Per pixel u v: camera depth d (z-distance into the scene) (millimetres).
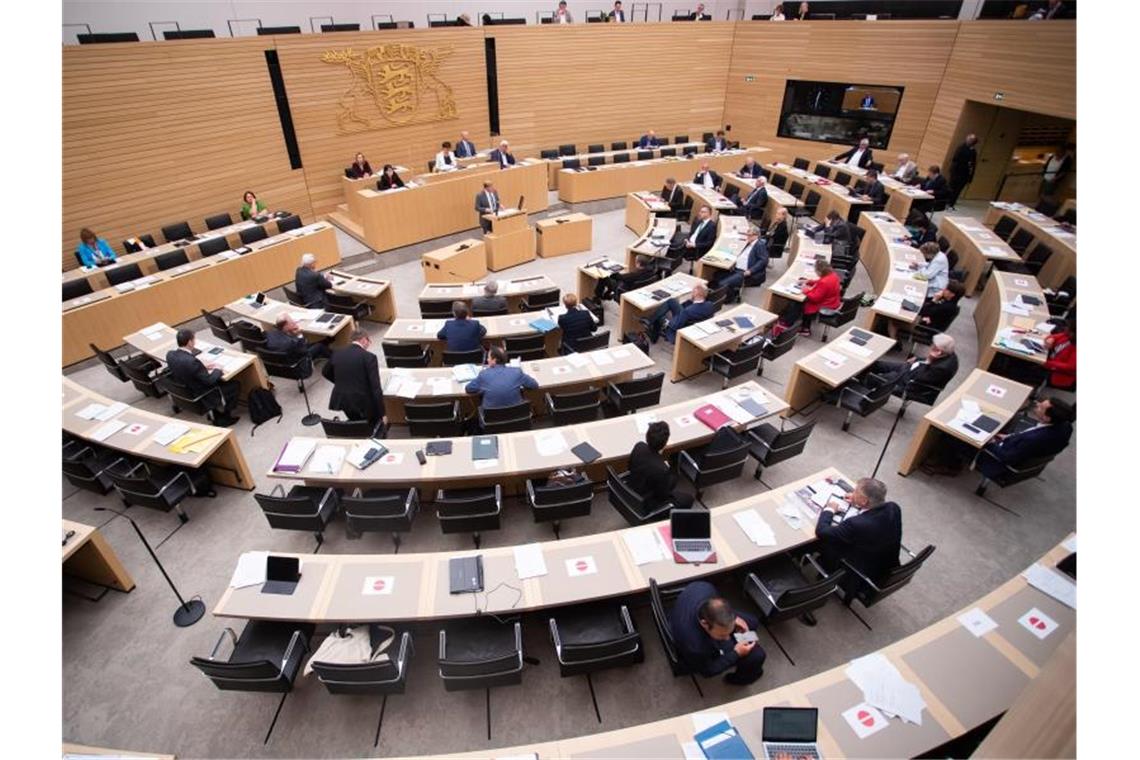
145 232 11031
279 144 12422
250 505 6043
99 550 4875
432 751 3994
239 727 4141
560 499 4996
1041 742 2008
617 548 4395
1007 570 5246
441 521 4930
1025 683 3518
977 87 13156
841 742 3236
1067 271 8773
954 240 10734
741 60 17438
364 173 13016
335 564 4270
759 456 5801
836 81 15773
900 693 3453
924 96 14383
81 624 4863
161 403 7676
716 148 16469
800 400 7223
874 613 4891
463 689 3889
